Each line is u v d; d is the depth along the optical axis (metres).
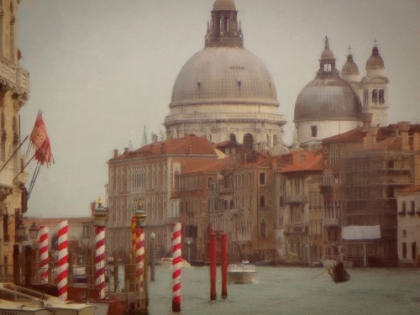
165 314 83.94
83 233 169.62
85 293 74.12
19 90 86.38
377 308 95.88
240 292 111.69
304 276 147.12
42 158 87.00
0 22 83.81
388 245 185.00
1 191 82.00
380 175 190.12
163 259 190.75
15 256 74.06
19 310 64.62
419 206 181.38
